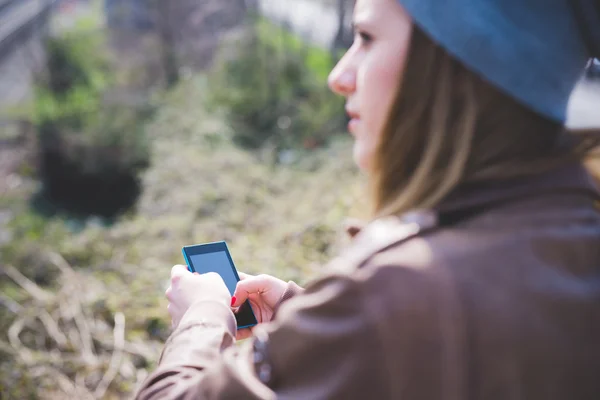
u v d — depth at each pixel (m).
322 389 0.70
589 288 0.71
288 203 6.18
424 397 0.67
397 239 0.73
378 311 0.68
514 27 0.72
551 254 0.71
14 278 4.78
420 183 0.76
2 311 4.25
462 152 0.74
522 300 0.68
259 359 0.76
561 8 0.74
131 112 9.69
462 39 0.72
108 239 5.46
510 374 0.67
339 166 6.80
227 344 0.93
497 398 0.67
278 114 9.12
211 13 11.52
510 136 0.75
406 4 0.75
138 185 8.84
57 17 13.52
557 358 0.68
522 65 0.71
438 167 0.76
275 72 9.73
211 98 9.57
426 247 0.71
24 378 3.59
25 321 4.14
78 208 9.23
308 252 4.87
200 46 11.53
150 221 5.96
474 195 0.75
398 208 0.77
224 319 0.96
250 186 6.64
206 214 6.05
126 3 11.55
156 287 4.55
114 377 3.62
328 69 10.11
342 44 10.29
